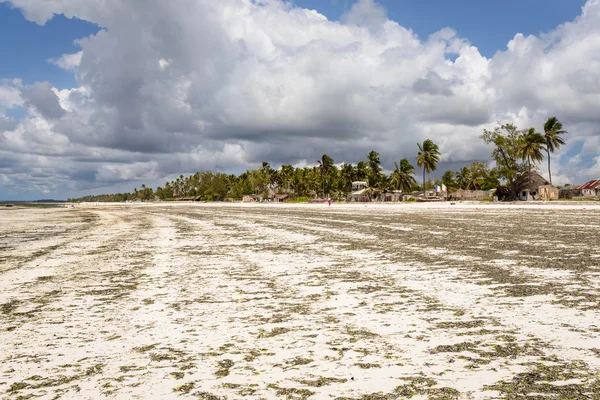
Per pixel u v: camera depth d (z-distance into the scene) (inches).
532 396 123.6
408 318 216.4
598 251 428.5
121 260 485.7
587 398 121.0
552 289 267.6
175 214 1941.4
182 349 179.0
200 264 437.1
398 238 633.6
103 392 137.3
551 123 3248.0
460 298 255.6
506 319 206.4
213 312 243.1
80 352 178.9
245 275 366.3
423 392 129.2
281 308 248.1
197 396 132.1
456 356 159.5
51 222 1461.6
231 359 165.3
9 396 136.7
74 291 317.1
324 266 402.3
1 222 1478.8
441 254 451.8
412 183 5004.9
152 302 273.1
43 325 225.1
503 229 714.8
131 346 185.2
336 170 6269.7
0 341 198.2
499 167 3262.8
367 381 139.5
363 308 241.6
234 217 1472.7
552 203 2207.2
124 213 2330.2
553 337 176.2
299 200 5265.8
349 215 1392.7
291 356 166.6
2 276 396.8
